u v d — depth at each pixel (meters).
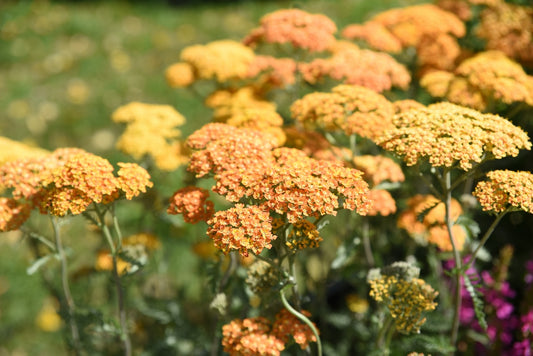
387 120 2.46
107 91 6.99
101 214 2.23
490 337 2.76
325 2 7.82
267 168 2.05
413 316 2.12
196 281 4.03
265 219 1.88
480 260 3.57
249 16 8.58
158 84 7.00
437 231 2.67
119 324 2.69
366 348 2.97
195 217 2.14
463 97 2.80
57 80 7.25
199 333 3.12
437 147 2.02
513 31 3.45
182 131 5.81
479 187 2.02
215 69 3.27
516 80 2.78
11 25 8.24
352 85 2.84
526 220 3.82
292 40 3.07
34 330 4.24
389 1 7.51
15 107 6.71
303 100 2.64
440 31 3.44
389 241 3.42
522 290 3.46
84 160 2.08
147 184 2.13
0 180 2.30
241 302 2.79
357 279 3.02
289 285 1.97
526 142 2.05
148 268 3.31
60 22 8.50
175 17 8.73
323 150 2.71
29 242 2.99
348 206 1.93
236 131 2.30
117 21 8.66
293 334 2.09
